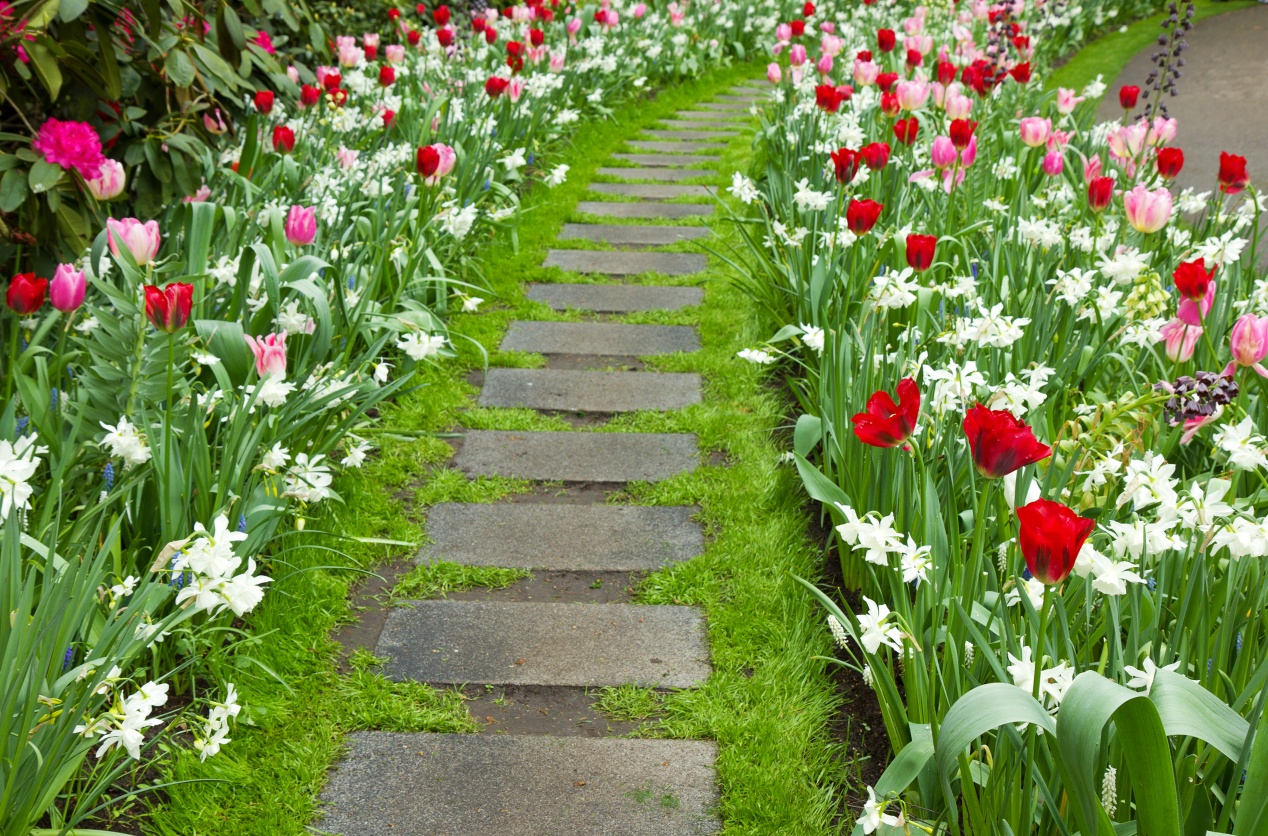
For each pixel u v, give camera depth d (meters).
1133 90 5.60
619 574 3.29
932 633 2.17
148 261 2.98
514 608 3.10
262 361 2.83
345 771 2.47
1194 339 2.82
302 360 3.53
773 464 3.88
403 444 4.01
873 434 2.08
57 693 2.03
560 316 5.28
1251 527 1.89
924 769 2.14
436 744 2.56
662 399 4.46
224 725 2.29
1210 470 2.83
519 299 5.41
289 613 2.94
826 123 5.99
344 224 4.62
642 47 10.58
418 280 4.53
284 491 3.03
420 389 4.40
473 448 4.05
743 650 2.89
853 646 2.94
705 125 9.65
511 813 2.35
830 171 5.41
